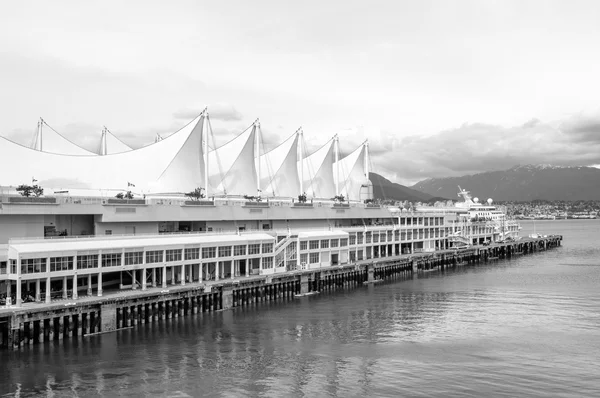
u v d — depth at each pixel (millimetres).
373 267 126688
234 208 115125
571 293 104438
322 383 54906
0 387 53094
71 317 68312
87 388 53094
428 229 166750
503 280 124500
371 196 181875
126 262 78875
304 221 134625
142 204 98188
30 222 84875
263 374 57344
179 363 60406
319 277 109750
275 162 158875
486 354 63875
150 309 77062
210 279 93062
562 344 67750
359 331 74438
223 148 140750
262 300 96250
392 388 53531
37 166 108688
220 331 73812
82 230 93750
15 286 73250
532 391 52531
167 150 120750
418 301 96938
